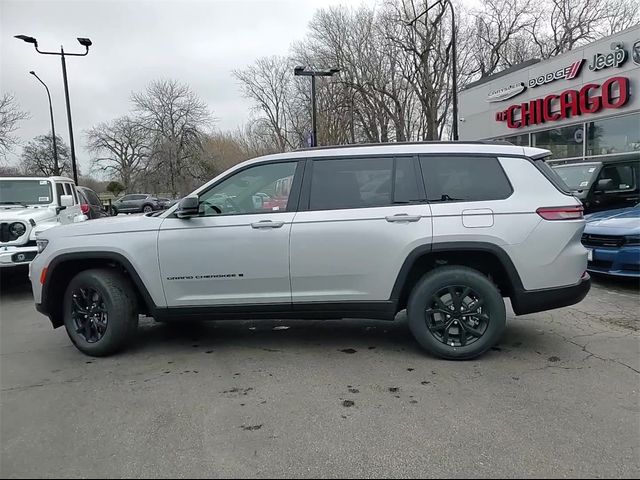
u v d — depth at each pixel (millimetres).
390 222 4465
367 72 35719
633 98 14281
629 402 3619
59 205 9305
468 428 3281
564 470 2789
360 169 4656
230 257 4609
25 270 8164
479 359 4566
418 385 4000
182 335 5543
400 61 34031
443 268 4523
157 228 4719
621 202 9836
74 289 4863
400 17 31484
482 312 4488
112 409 3662
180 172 55188
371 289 4547
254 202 4715
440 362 4520
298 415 3514
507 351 4770
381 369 4375
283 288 4625
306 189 4656
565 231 4418
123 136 62500
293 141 54781
